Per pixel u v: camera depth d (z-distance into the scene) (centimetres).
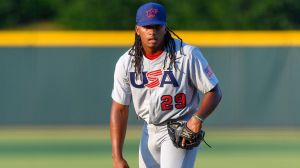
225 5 5781
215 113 3228
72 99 3241
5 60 3216
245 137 3000
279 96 3209
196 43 3191
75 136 3025
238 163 2278
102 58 3225
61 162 2300
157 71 1225
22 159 2380
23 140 2900
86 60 3225
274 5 5809
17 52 3216
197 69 1217
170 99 1239
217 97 1231
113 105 1270
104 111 3247
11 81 3222
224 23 5709
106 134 3078
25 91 3231
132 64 1232
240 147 2689
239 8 5794
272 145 2750
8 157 2428
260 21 5775
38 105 3241
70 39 3219
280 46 3194
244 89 3209
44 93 3234
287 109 3212
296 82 3200
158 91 1234
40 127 3247
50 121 3244
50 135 3059
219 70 3200
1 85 3222
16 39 3209
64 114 3244
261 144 2777
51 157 2422
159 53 1217
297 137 3000
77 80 3234
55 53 3222
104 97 3241
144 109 1267
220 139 2930
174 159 1260
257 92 3209
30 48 3216
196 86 1238
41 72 3222
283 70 3198
